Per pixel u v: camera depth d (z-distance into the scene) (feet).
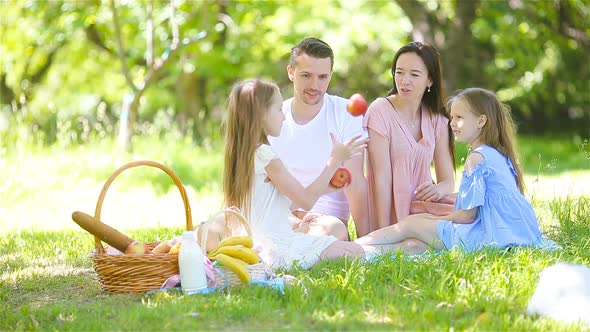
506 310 13.20
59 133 37.24
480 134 17.71
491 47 63.93
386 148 18.58
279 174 16.20
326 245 16.49
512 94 63.31
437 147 19.30
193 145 41.01
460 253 15.74
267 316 12.94
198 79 56.34
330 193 18.48
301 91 18.04
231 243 15.12
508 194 17.03
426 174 18.93
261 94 16.21
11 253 19.66
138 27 49.44
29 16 50.24
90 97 72.79
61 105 71.97
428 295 13.87
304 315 12.96
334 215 18.80
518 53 57.26
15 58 57.47
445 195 18.78
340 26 59.47
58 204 28.12
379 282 14.62
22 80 62.08
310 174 18.60
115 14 39.50
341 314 12.94
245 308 13.21
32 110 62.39
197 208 27.09
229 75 54.95
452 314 12.91
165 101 62.69
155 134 41.39
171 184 33.22
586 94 65.82
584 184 30.09
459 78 51.34
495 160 17.20
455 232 17.03
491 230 16.80
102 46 55.88
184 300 13.87
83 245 20.27
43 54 61.36
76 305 14.21
